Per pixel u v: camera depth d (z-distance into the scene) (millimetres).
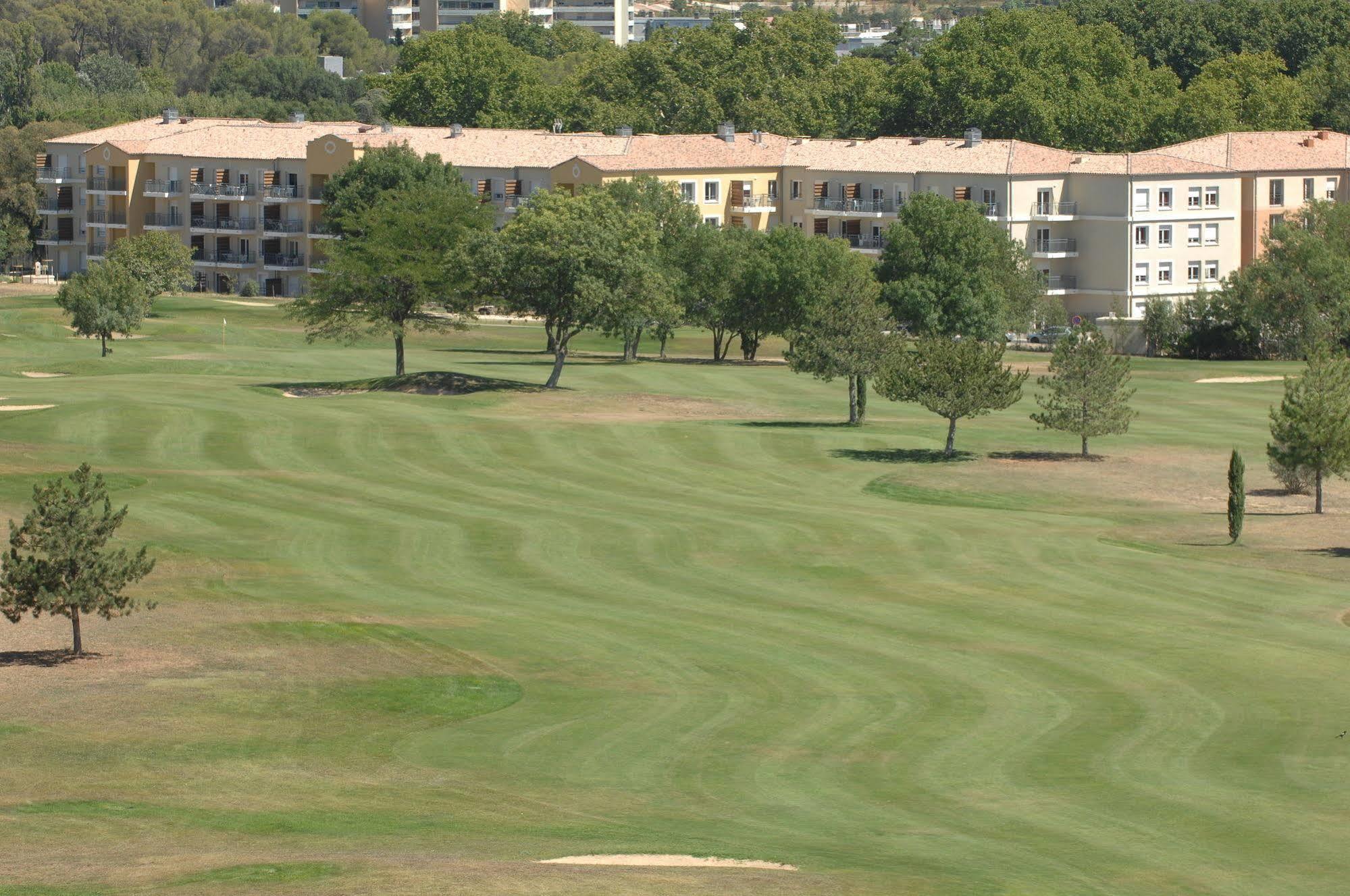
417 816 67125
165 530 129375
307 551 123438
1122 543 129125
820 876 58812
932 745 79750
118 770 74000
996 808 70062
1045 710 86000
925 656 96875
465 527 131375
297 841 62844
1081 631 102375
